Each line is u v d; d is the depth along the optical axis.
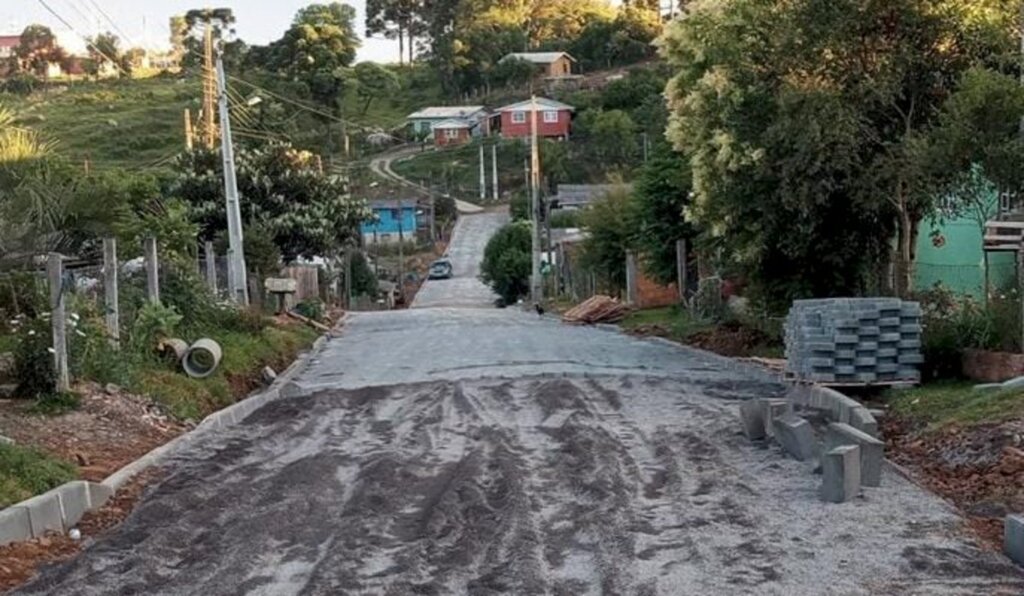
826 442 9.67
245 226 36.75
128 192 17.80
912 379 13.01
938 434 10.18
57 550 7.66
